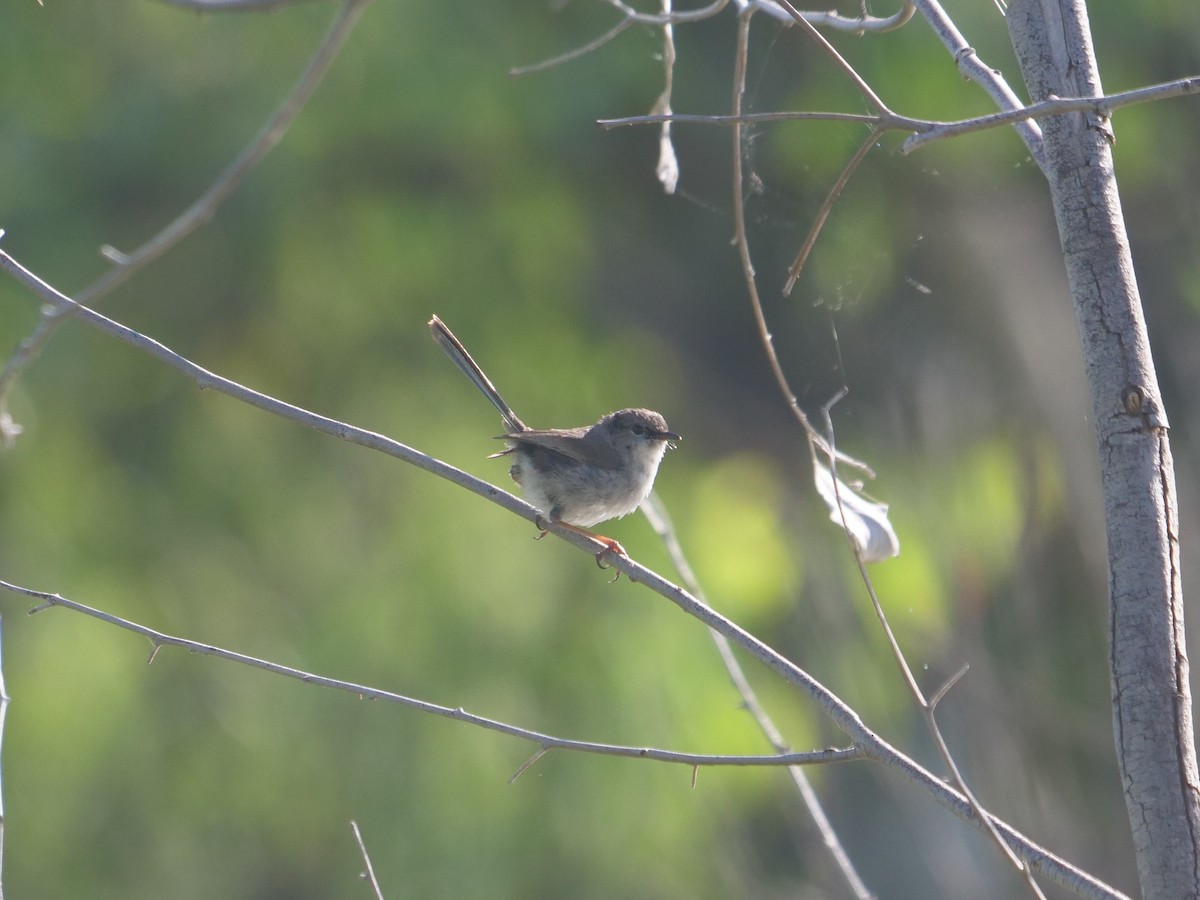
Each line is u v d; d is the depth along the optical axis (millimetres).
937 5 6211
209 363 16406
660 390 17734
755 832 14211
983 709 10844
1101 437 5285
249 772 14148
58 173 15555
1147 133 14352
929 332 13898
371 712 14117
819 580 12734
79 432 15406
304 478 15820
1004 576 11609
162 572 15156
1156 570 5082
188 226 3930
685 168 18297
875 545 6711
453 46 15664
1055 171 5570
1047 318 12914
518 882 13578
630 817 13664
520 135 16703
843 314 14836
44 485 14859
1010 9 5859
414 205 16688
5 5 15430
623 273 18750
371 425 15789
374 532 15250
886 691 11586
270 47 15633
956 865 10555
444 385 15922
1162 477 5184
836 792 13656
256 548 15492
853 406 14680
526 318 16547
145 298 16016
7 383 4363
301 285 16328
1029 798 10477
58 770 13820
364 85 15539
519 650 14258
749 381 18375
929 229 14281
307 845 14156
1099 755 10625
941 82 14398
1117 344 5324
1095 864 10352
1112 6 14516
